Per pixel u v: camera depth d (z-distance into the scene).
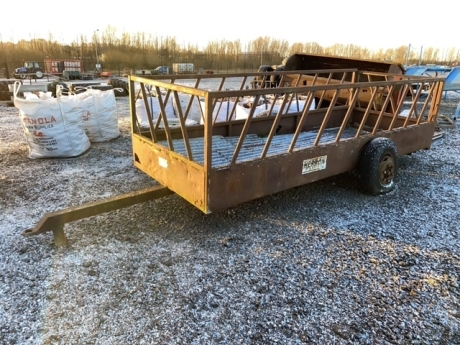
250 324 1.85
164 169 2.78
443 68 10.16
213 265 2.35
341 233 2.79
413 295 2.08
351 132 4.57
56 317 1.87
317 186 3.77
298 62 8.03
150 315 1.90
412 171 4.29
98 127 5.30
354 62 7.14
